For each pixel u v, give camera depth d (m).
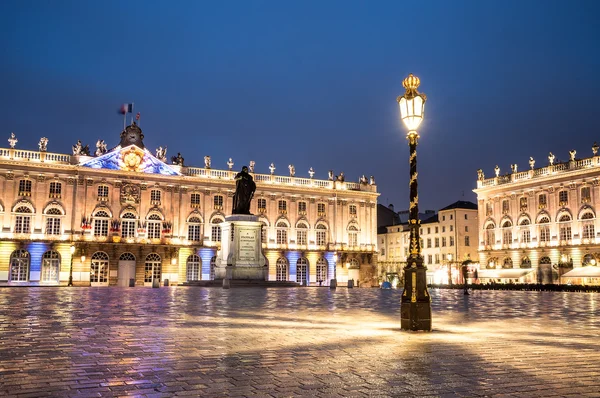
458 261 109.69
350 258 96.00
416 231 14.82
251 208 89.88
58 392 7.46
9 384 7.89
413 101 15.08
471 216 114.06
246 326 15.07
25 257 75.56
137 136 83.50
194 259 85.38
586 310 23.67
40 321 16.00
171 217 83.88
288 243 91.69
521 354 10.57
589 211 78.88
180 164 86.50
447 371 8.92
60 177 78.19
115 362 9.51
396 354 10.47
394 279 112.00
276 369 9.01
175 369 8.96
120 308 21.53
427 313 14.34
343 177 97.88
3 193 75.00
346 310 21.59
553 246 82.81
